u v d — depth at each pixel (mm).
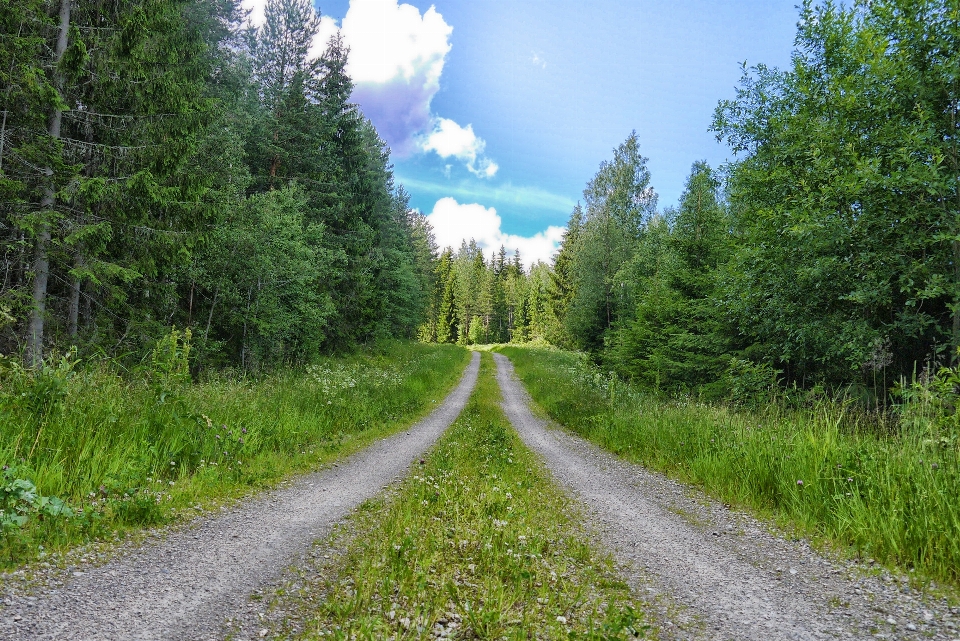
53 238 11086
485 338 109750
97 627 2930
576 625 3404
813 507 6297
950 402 7164
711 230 22516
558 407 19469
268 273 20328
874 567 4715
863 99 12180
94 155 12109
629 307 35531
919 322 10438
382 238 41219
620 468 10078
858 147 12195
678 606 3859
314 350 26422
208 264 17938
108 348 12672
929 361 11125
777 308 13297
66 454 5809
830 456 6688
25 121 10711
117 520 4785
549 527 5754
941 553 4457
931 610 3795
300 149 28688
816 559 5020
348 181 33438
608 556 4980
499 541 4855
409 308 53031
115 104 12641
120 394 7812
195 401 8688
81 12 11914
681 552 5207
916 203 10547
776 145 14664
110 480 5508
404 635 3070
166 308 16422
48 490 5113
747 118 17219
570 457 11164
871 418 9344
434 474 8023
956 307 9570
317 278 25875
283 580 3918
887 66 11133
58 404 6367
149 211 12953
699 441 9852
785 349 13508
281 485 7242
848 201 11352
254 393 11312
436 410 19406
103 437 6445
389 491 7238
